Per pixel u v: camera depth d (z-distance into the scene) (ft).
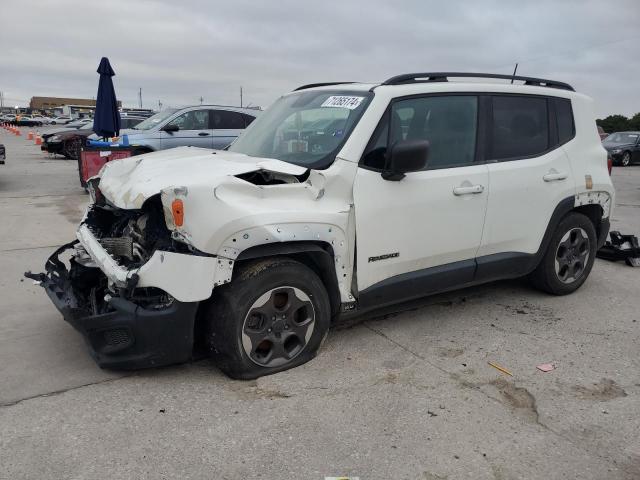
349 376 11.56
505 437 9.57
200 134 41.68
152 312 10.27
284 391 10.89
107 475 8.34
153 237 10.96
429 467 8.72
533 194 14.88
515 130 14.78
